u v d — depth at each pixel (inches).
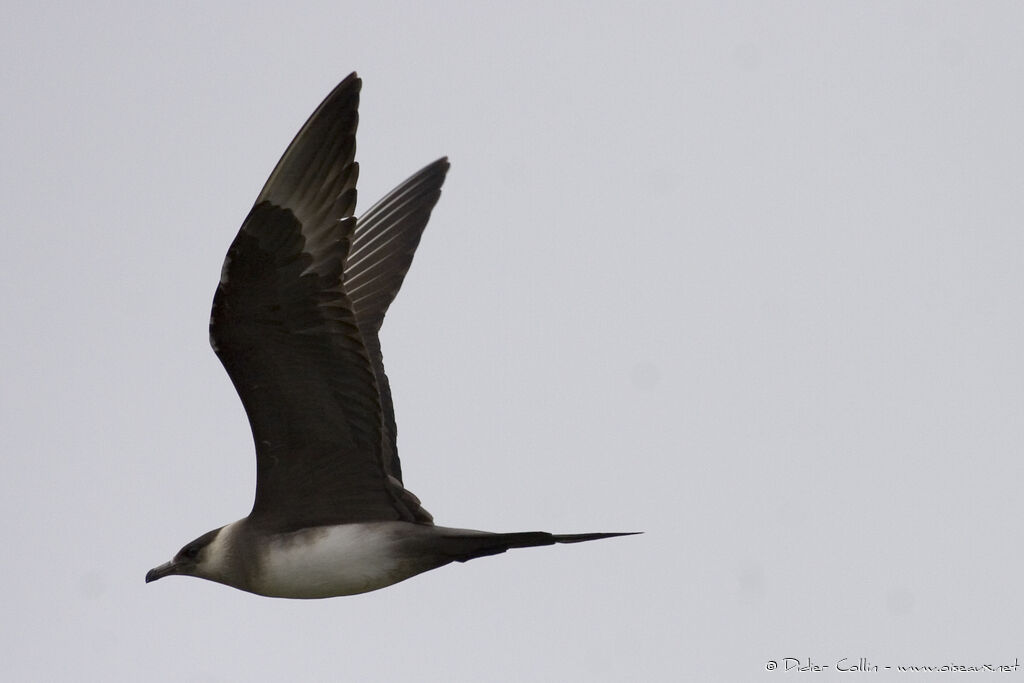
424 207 662.5
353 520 556.7
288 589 558.6
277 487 554.6
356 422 536.1
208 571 561.6
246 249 500.1
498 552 549.6
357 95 509.0
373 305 645.3
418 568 552.1
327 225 503.8
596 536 538.9
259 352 520.7
